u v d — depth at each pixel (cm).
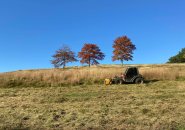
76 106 1680
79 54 8138
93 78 2850
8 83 2795
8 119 1427
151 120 1348
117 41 7812
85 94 2108
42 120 1404
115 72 2994
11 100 1939
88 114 1480
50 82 2766
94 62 8075
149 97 1905
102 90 2298
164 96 1922
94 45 8056
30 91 2350
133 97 1930
